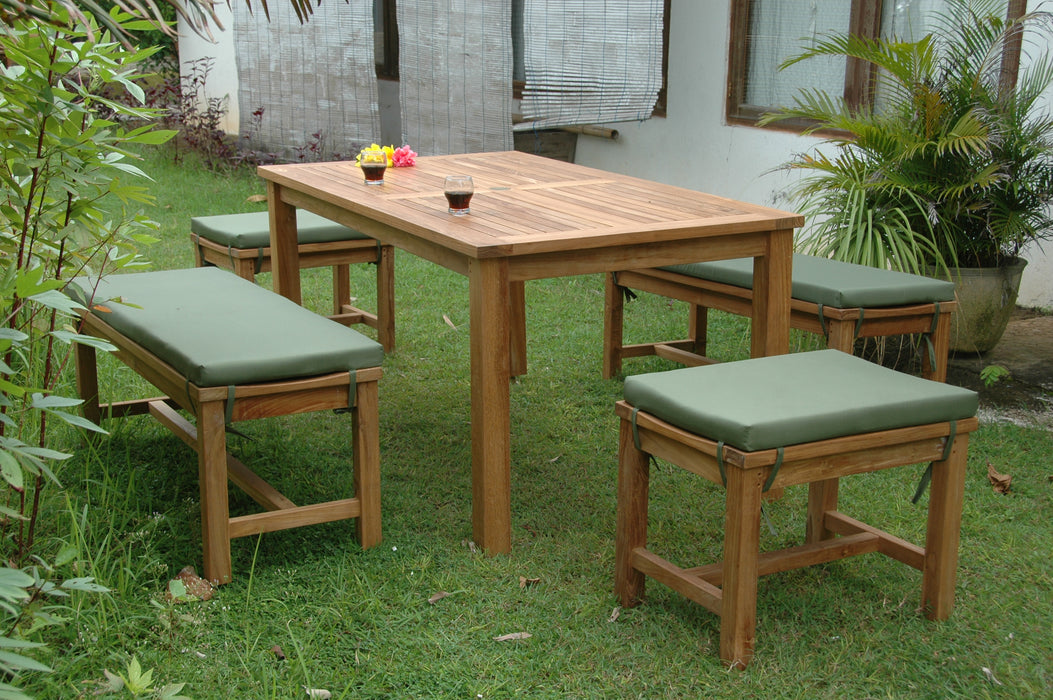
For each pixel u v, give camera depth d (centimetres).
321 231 423
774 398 233
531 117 699
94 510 287
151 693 213
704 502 318
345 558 276
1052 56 486
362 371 270
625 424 250
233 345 264
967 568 279
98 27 225
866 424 229
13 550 260
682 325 497
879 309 341
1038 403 405
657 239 291
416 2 718
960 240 444
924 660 238
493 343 274
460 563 278
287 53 821
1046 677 233
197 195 753
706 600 236
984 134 407
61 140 220
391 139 893
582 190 362
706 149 679
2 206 225
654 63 660
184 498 310
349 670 229
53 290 208
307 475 329
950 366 446
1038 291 523
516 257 276
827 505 284
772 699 223
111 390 355
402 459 346
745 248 314
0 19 182
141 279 337
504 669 231
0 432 294
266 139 866
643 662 235
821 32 602
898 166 441
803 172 600
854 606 260
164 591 256
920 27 557
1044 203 443
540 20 683
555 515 310
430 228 287
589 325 500
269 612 251
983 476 337
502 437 279
